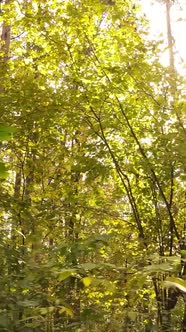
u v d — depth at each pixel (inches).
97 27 262.7
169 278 71.7
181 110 236.8
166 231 267.0
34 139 278.2
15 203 221.1
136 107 262.4
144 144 269.6
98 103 260.2
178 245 265.7
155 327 174.4
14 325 116.3
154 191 268.1
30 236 182.2
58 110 261.4
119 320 152.1
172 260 89.7
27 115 259.8
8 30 387.2
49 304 123.7
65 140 301.6
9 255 140.3
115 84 250.4
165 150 243.1
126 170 266.7
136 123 269.3
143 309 187.8
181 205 274.8
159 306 197.5
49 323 132.6
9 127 46.3
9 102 258.7
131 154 272.4
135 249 229.1
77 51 262.4
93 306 145.2
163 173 257.8
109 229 273.4
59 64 271.6
